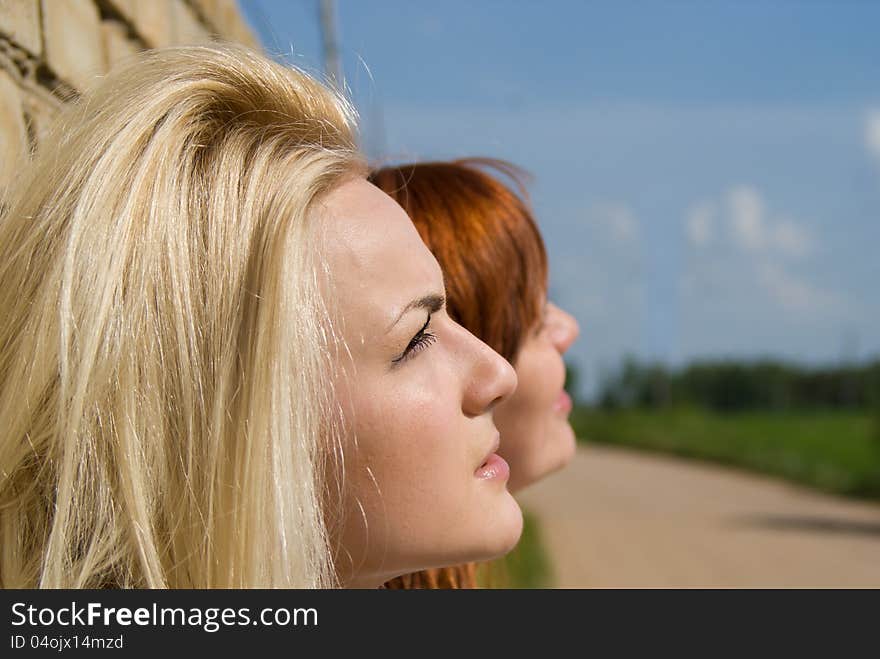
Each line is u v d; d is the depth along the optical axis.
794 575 20.30
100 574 2.15
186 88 2.32
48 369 2.13
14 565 2.18
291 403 2.07
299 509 2.05
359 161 2.44
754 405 135.00
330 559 2.22
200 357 2.14
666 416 96.31
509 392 2.38
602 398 130.62
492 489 2.37
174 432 2.13
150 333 2.13
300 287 2.13
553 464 3.74
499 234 3.48
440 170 3.62
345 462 2.18
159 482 2.11
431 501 2.23
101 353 2.10
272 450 2.04
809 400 135.75
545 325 3.73
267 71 2.45
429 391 2.23
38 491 2.20
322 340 2.16
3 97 2.88
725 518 31.92
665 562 21.73
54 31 3.28
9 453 2.15
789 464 52.06
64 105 2.96
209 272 2.17
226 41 2.63
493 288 3.44
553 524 28.70
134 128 2.26
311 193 2.22
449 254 3.40
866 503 38.91
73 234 2.14
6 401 2.16
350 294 2.18
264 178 2.24
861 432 74.31
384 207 2.34
